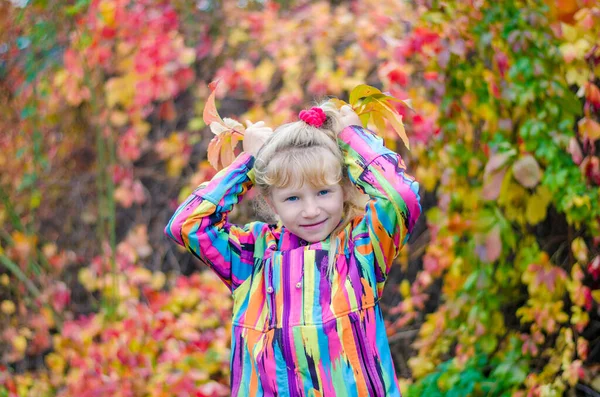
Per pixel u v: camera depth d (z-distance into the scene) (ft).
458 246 9.78
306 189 5.70
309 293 5.64
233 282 6.02
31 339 13.84
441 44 9.04
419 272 11.57
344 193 6.04
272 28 12.10
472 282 9.41
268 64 11.94
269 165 5.77
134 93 12.42
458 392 9.65
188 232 5.91
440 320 10.12
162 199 13.89
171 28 12.56
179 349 11.10
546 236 9.95
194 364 10.88
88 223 14.39
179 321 11.25
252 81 11.93
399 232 5.71
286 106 11.49
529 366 9.78
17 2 13.58
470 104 9.33
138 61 12.13
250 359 5.71
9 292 13.61
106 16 11.98
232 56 13.52
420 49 9.48
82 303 14.23
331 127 6.02
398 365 12.07
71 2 13.23
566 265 9.62
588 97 8.20
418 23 9.50
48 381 12.55
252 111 11.67
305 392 5.49
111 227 13.07
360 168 5.80
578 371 8.66
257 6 14.23
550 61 8.41
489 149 8.86
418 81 10.80
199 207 5.97
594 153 8.95
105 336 11.36
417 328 12.09
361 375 5.50
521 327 10.20
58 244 14.43
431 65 9.53
